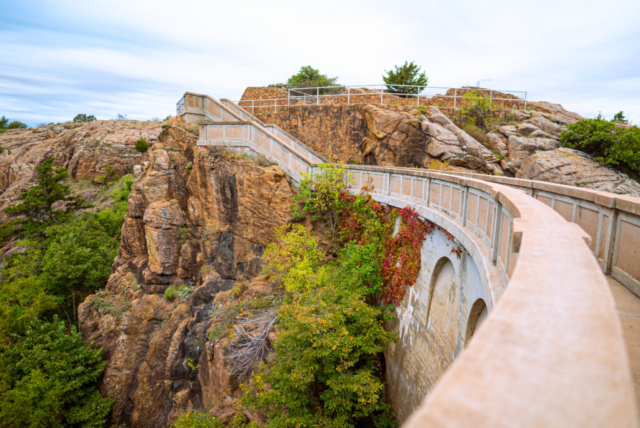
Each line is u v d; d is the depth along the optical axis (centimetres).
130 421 1866
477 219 736
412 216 1174
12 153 5625
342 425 1008
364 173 1591
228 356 1407
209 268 1919
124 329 2011
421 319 1091
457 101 2298
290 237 1514
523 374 96
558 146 1866
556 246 250
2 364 2041
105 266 2958
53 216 4084
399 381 1193
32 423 1727
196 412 1248
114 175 5153
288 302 1451
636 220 489
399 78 2919
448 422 74
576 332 122
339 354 1061
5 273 3148
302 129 2356
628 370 92
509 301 154
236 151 1912
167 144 2305
